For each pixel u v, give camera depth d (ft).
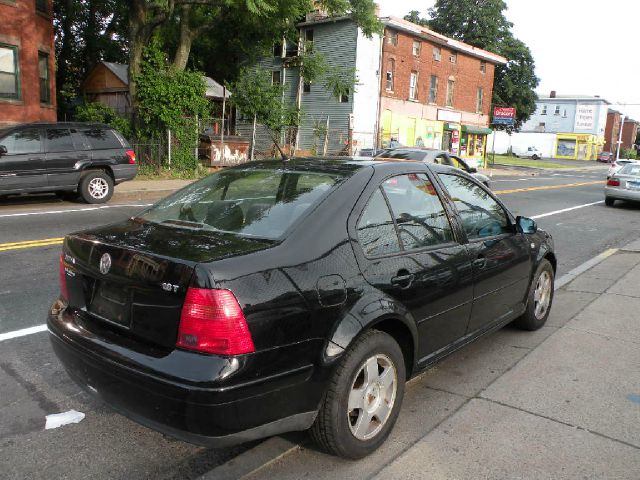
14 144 39.68
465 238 13.19
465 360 14.88
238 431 8.50
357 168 11.60
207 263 8.52
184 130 69.77
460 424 11.47
